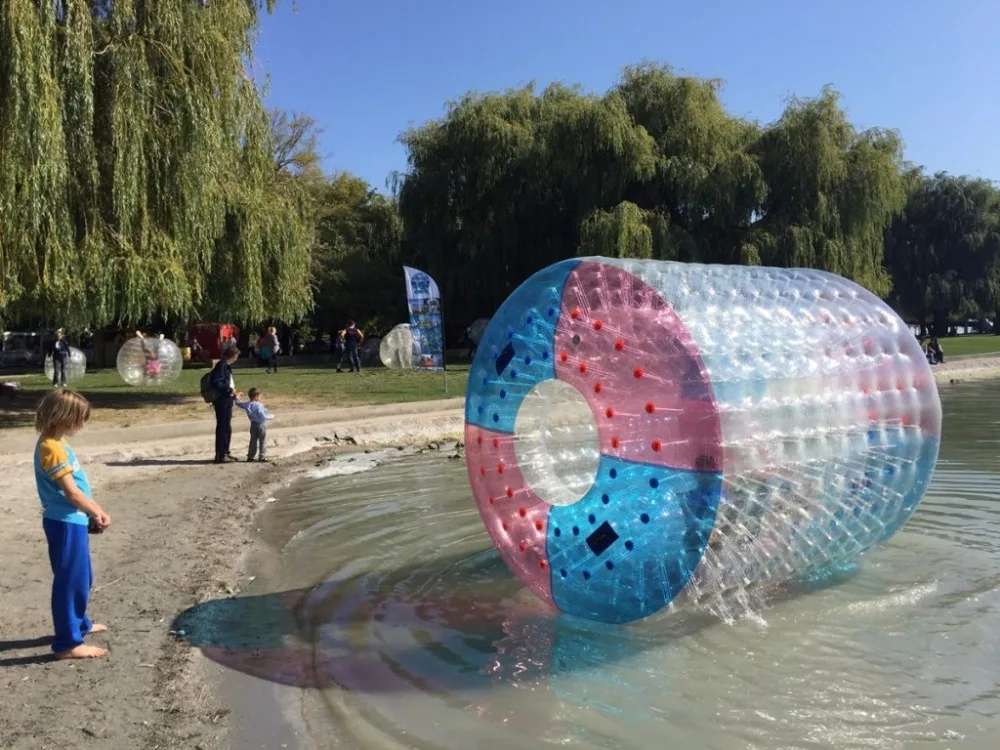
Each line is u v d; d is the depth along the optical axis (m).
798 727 4.21
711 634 5.40
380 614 5.97
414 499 10.09
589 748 4.03
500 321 6.20
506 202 37.16
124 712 4.32
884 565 6.75
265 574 7.00
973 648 5.14
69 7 14.36
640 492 5.15
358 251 47.16
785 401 5.37
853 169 33.09
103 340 37.72
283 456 13.24
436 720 4.34
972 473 10.77
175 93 15.98
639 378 5.18
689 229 33.94
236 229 19.17
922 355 6.70
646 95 34.81
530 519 5.83
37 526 8.15
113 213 15.72
